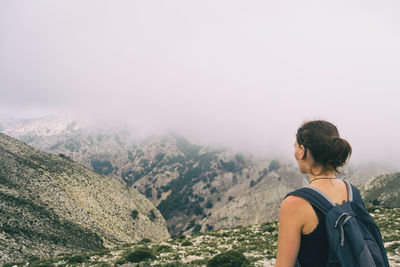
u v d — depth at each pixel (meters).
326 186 2.37
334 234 2.08
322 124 2.51
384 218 27.45
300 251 2.25
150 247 26.94
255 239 25.56
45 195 121.94
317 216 2.19
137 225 172.62
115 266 17.55
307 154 2.49
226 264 14.46
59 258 23.62
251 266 14.25
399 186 144.00
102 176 190.88
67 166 168.25
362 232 2.24
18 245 77.31
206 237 30.02
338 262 2.05
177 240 30.34
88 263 20.06
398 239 18.14
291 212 2.25
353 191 2.47
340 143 2.32
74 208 128.25
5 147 146.12
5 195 103.44
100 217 144.12
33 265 21.88
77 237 104.62
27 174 129.00
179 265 15.73
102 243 112.69
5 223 86.06
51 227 100.38
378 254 2.18
